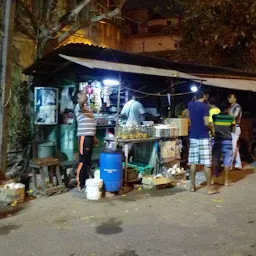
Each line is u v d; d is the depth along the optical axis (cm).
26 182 495
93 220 382
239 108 646
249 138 793
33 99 620
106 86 650
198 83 720
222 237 340
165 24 1333
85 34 944
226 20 1003
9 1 445
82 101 489
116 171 471
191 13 1041
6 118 461
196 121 490
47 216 393
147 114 684
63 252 304
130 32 1345
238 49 1060
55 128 601
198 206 437
